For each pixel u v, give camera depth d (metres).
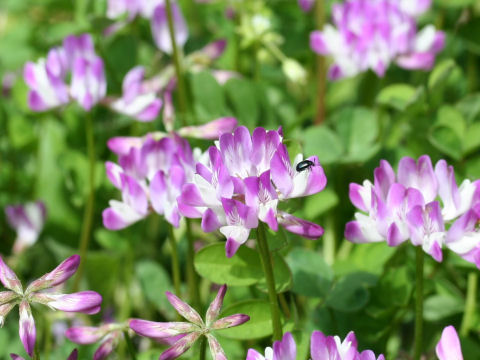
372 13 0.41
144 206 0.34
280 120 0.42
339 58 0.41
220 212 0.31
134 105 0.39
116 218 0.34
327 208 0.38
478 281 0.38
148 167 0.34
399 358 0.37
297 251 0.35
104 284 0.41
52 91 0.39
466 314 0.37
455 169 0.38
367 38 0.41
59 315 0.37
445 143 0.38
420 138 0.40
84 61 0.38
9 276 0.30
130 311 0.42
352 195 0.31
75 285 0.41
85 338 0.32
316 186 0.31
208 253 0.33
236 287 0.36
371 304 0.35
